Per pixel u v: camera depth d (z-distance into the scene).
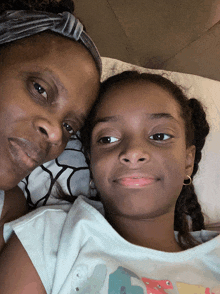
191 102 0.95
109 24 1.50
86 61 0.68
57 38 0.67
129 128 0.71
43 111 0.61
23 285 0.61
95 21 1.48
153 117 0.71
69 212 0.75
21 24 0.65
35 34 0.66
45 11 0.70
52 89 0.62
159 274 0.66
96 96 0.73
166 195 0.69
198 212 0.93
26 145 0.60
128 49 1.48
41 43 0.65
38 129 0.60
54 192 0.87
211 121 1.12
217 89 1.19
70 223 0.72
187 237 0.83
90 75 0.68
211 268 0.71
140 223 0.73
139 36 1.52
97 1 1.53
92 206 0.75
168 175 0.68
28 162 0.63
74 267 0.64
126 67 1.12
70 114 0.67
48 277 0.64
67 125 0.71
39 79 0.61
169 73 1.17
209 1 1.66
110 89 0.79
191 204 0.93
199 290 0.65
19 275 0.62
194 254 0.71
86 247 0.69
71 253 0.66
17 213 0.77
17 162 0.61
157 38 1.53
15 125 0.59
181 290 0.64
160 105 0.73
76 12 1.47
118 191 0.69
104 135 0.73
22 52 0.62
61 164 0.91
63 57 0.64
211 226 1.01
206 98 1.16
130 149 0.65
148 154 0.66
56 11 0.75
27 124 0.59
